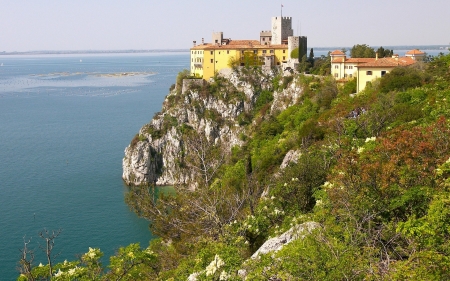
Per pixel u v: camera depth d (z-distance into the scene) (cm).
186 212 4259
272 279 2177
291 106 12106
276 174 6034
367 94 8662
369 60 11788
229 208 4244
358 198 2689
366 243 2242
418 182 2706
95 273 2684
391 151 3142
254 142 11406
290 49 15000
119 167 13838
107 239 8556
